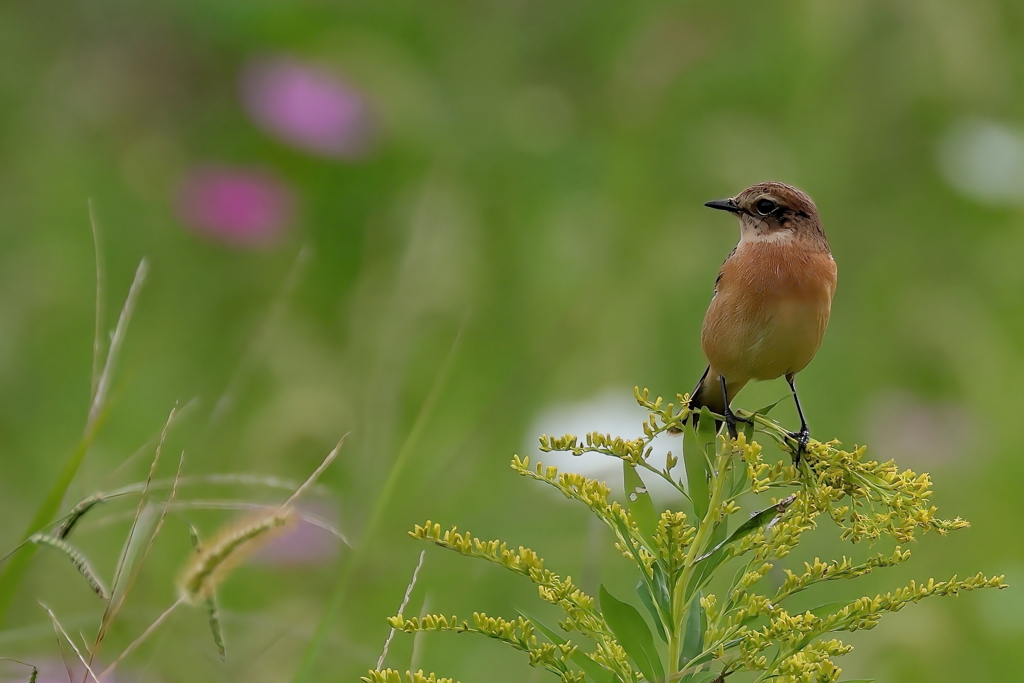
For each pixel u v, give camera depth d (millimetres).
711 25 13016
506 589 9133
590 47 13414
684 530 4402
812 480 4551
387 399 9648
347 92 12266
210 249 11859
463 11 14000
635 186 12219
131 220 12102
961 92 12117
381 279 10852
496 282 11414
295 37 13070
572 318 11102
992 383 11453
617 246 11820
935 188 12367
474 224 11273
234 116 12750
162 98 13000
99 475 9133
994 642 9258
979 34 12133
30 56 12984
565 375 10828
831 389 11625
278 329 10711
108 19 13266
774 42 12797
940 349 11523
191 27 13008
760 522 4574
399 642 8344
